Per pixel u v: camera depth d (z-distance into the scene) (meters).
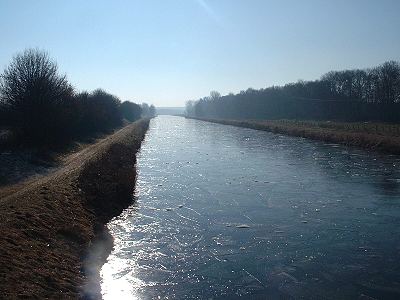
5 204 17.08
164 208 23.98
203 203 25.12
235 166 38.69
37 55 40.06
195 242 18.44
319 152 46.47
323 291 13.81
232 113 146.62
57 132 38.06
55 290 12.12
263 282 14.51
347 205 24.11
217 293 13.70
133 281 14.45
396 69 89.62
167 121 158.12
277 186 29.53
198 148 54.28
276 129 75.00
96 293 13.10
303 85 119.44
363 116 91.19
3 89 36.31
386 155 42.75
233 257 16.73
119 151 38.75
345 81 105.69
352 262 16.08
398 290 13.80
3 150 30.91
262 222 21.27
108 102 73.31
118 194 24.84
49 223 16.47
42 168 27.00
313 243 18.16
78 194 21.36
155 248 17.66
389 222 20.80
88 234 17.45
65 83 39.97
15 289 11.02
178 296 13.45
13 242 13.51
